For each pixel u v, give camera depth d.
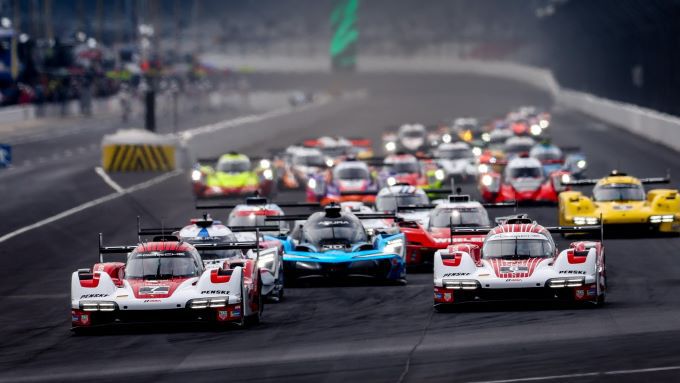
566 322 58.16
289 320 62.97
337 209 81.44
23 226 115.38
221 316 58.25
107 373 48.56
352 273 75.81
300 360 50.06
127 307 57.75
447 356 49.75
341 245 78.81
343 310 66.44
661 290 70.25
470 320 60.34
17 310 69.75
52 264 90.38
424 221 94.25
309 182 123.12
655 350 49.09
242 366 49.03
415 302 68.75
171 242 63.25
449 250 66.00
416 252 84.94
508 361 47.94
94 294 58.53
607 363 46.50
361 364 48.59
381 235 80.06
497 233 67.31
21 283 81.31
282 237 80.06
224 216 120.00
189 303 57.84
